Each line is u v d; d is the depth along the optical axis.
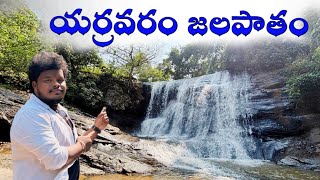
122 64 20.34
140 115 18.66
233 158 11.59
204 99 16.39
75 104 16.50
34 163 1.79
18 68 13.99
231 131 14.06
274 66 15.73
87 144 1.98
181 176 7.34
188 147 11.38
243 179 7.54
